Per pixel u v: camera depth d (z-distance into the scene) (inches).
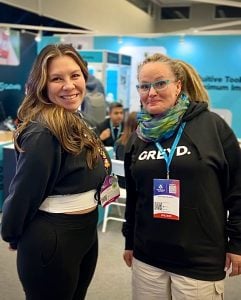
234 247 53.2
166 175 52.5
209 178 51.3
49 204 52.8
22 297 94.1
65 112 52.5
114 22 393.1
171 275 54.5
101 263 114.7
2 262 112.5
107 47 268.1
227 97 247.6
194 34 248.2
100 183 57.8
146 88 54.1
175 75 54.4
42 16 285.3
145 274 57.2
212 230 51.9
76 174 52.9
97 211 58.9
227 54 243.8
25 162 50.1
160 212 53.1
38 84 52.8
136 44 264.5
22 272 54.6
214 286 52.7
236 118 246.7
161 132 53.6
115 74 249.8
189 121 53.7
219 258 52.8
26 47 239.9
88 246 57.5
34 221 53.1
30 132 50.8
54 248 52.4
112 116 185.3
